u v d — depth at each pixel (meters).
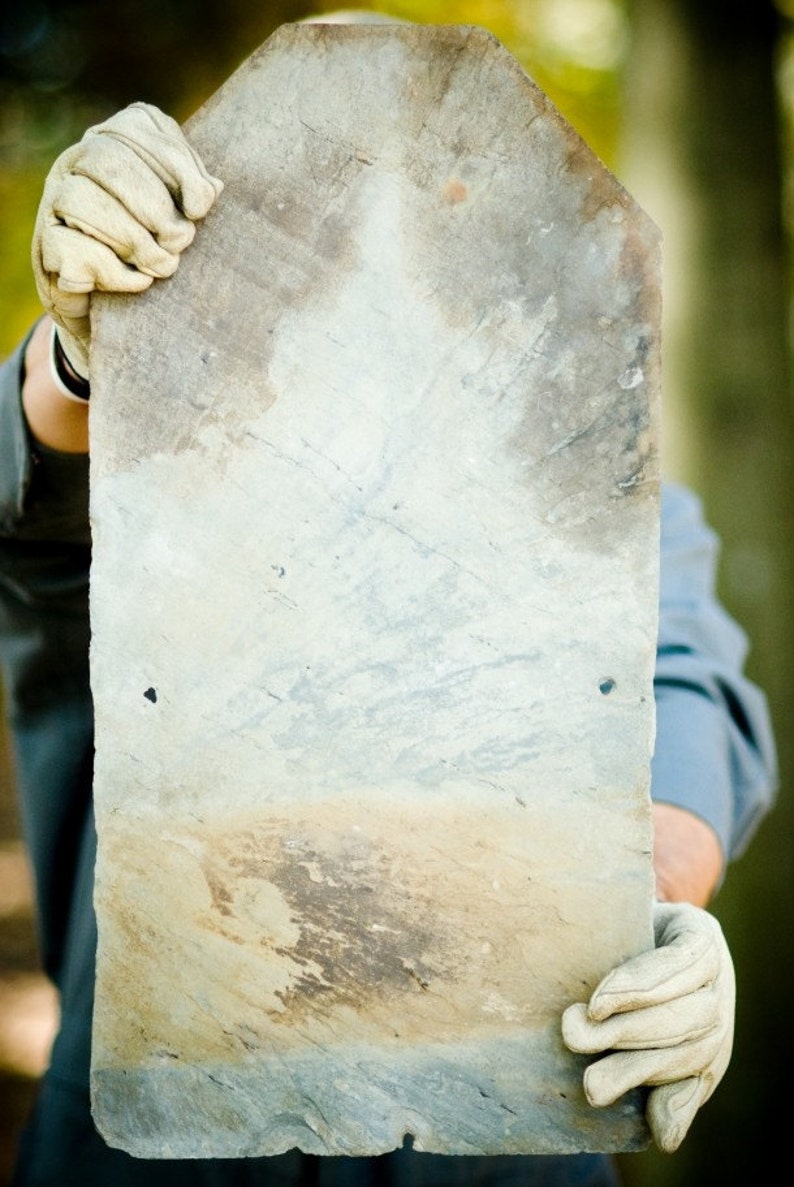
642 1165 2.49
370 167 1.04
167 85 4.52
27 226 4.65
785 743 2.57
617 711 1.04
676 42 2.70
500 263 1.04
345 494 1.05
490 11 4.31
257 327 1.05
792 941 2.53
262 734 1.06
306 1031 1.06
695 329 2.62
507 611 1.04
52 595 1.42
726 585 2.60
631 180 2.73
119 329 1.05
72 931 1.48
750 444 2.60
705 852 1.38
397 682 1.05
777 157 2.72
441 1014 1.05
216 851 1.06
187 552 1.06
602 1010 0.98
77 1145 1.41
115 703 1.06
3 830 4.73
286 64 1.04
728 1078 2.50
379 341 1.05
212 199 1.03
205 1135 1.06
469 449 1.05
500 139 1.03
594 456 1.04
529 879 1.04
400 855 1.05
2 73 4.50
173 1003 1.07
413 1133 1.05
